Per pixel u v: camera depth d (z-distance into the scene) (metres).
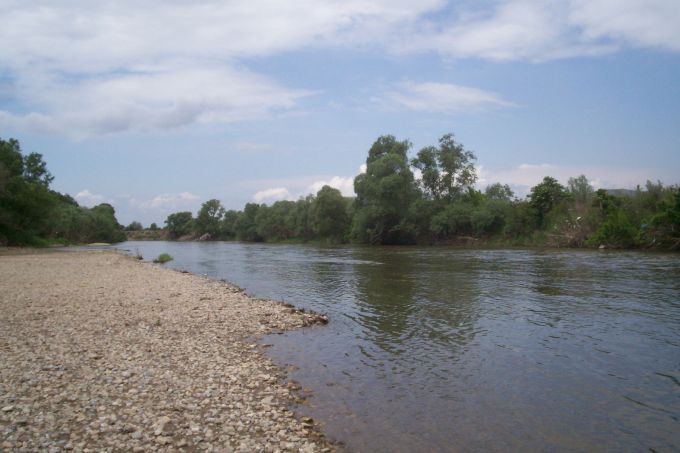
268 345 14.80
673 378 11.27
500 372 12.05
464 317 18.64
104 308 19.19
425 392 10.76
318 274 35.94
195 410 9.15
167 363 12.12
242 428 8.46
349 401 10.21
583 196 66.62
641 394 10.34
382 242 90.50
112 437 7.69
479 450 8.02
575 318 17.89
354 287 27.91
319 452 7.82
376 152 95.25
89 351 12.74
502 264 40.22
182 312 18.98
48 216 77.44
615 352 13.46
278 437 8.18
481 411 9.65
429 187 93.25
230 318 18.23
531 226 72.50
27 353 12.18
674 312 18.61
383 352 14.05
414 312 19.92
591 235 59.41
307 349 14.40
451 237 83.56
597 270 33.31
